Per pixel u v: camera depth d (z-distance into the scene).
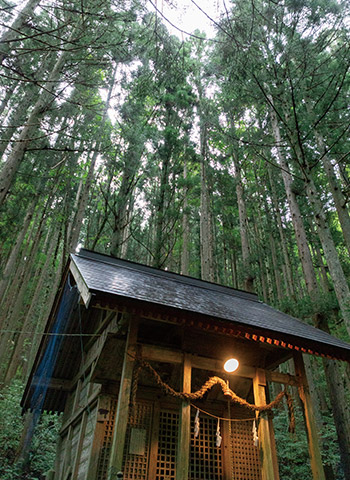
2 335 13.92
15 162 6.66
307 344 6.04
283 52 9.58
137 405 6.19
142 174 13.61
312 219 22.03
